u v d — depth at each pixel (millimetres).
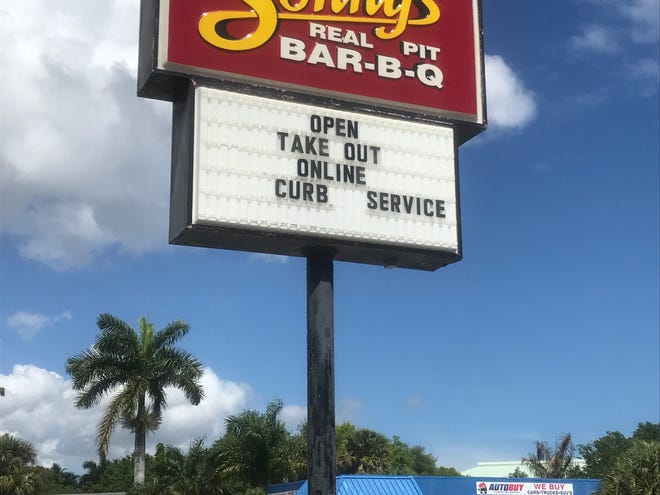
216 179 15305
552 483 39094
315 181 16016
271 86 16250
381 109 17031
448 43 18188
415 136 17203
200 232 15141
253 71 16234
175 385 45000
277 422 44188
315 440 15422
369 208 16344
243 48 16281
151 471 46281
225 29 16266
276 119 16078
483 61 18359
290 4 16938
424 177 17031
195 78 15766
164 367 44500
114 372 44438
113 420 42938
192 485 44250
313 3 17141
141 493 43844
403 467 91625
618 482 31156
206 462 44781
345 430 72688
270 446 43531
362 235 16141
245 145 15688
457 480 36562
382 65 17375
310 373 15852
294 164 15945
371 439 64812
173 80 15953
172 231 15922
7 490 49438
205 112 15578
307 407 15859
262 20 16594
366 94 17016
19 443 51438
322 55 16875
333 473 15344
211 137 15492
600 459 78125
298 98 16375
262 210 15469
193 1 16172
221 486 44531
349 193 16250
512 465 96938
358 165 16500
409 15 17984
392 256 16812
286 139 16031
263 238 15492
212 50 16047
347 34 17250
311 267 16250
